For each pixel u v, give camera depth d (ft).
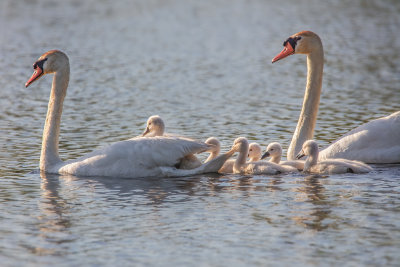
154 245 38.99
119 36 176.76
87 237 40.32
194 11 232.32
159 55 147.13
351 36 169.37
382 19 200.95
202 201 46.88
